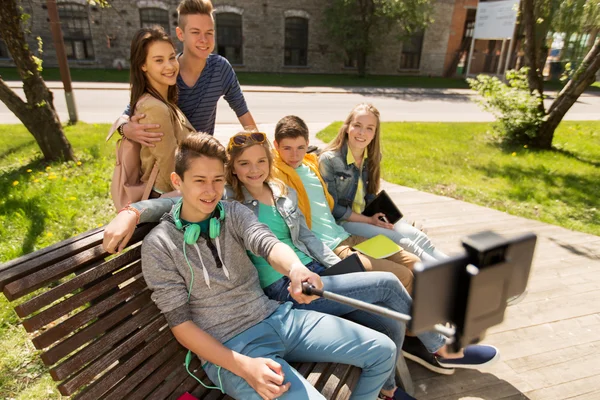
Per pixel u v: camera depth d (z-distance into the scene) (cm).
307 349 173
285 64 2197
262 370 150
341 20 2014
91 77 1605
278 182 228
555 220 472
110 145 700
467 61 2405
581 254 389
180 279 162
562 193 573
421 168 663
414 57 2383
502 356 260
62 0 1791
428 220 454
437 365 239
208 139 163
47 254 146
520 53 1797
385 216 280
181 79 247
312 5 2092
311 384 164
